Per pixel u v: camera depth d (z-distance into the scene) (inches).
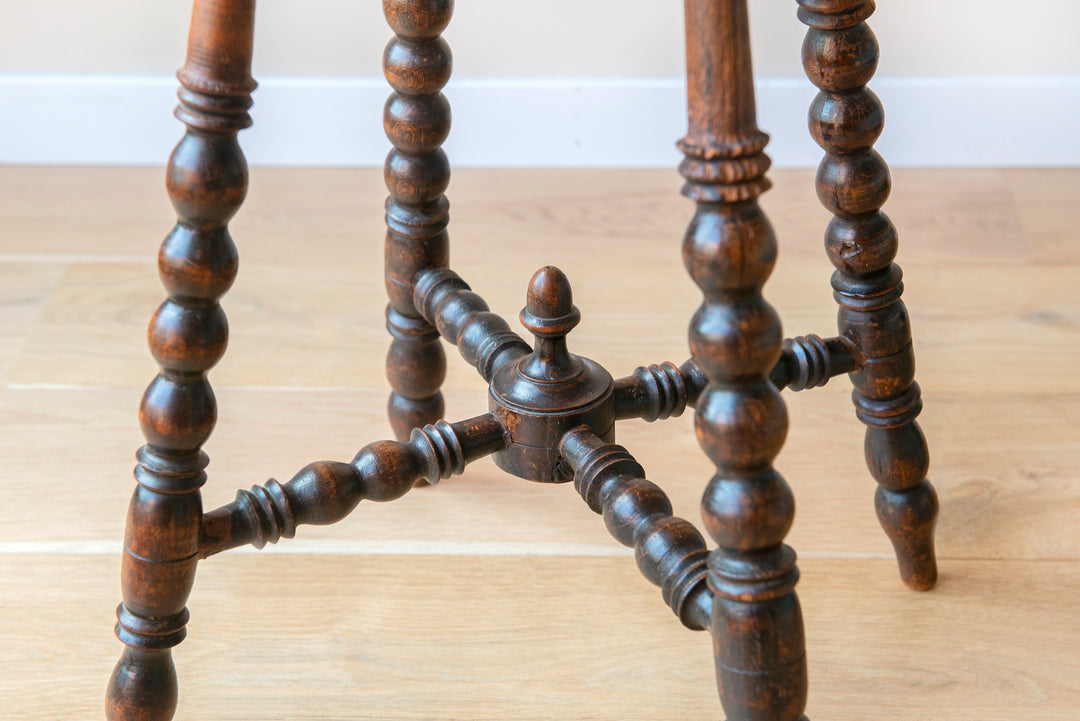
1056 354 41.4
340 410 38.6
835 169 26.5
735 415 19.0
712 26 17.3
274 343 42.6
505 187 56.2
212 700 27.2
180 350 21.9
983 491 34.4
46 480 35.1
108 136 58.3
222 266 21.9
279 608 30.2
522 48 56.9
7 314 44.3
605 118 57.9
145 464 22.7
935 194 54.7
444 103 30.3
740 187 17.8
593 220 52.5
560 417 25.9
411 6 28.2
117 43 56.9
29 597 30.5
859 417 28.9
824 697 27.2
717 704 27.0
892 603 30.2
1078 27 55.6
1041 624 29.3
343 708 27.0
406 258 31.4
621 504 23.9
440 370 33.5
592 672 28.0
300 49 56.9
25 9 56.1
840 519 33.5
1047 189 55.1
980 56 56.4
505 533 33.3
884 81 57.1
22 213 52.6
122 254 49.0
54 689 27.5
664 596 22.7
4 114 57.8
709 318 18.7
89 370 40.8
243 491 24.7
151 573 23.2
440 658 28.5
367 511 34.2
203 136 21.2
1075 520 33.1
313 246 49.9
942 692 27.3
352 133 58.1
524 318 26.4
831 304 44.8
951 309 44.5
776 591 20.0
